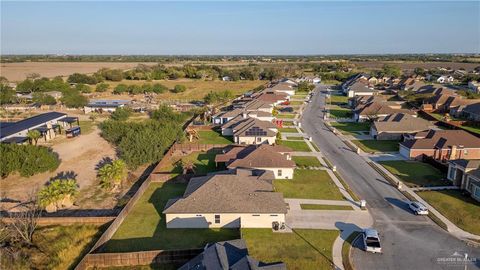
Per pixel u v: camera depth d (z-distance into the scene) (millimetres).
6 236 35594
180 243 35750
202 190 40625
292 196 46312
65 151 69875
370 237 34562
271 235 37000
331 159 61656
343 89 149125
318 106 114625
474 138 60969
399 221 39781
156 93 152625
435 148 59906
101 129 83875
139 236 37188
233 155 57625
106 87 161375
